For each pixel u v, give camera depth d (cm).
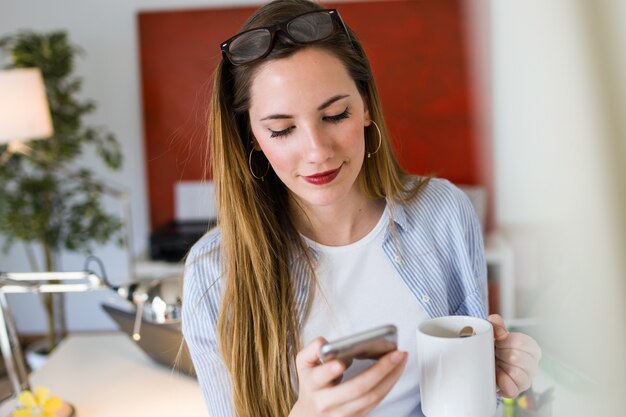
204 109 117
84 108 380
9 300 428
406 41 395
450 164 397
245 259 102
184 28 409
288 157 90
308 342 104
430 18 392
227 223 103
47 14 411
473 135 391
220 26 407
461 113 394
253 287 102
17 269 425
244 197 102
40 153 365
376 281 106
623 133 46
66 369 181
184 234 365
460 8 387
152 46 411
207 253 107
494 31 336
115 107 418
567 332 56
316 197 91
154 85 413
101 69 415
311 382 73
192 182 413
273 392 102
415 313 106
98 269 425
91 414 152
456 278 114
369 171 108
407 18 393
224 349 104
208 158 113
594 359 52
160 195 418
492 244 338
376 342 71
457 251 113
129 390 163
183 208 410
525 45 78
